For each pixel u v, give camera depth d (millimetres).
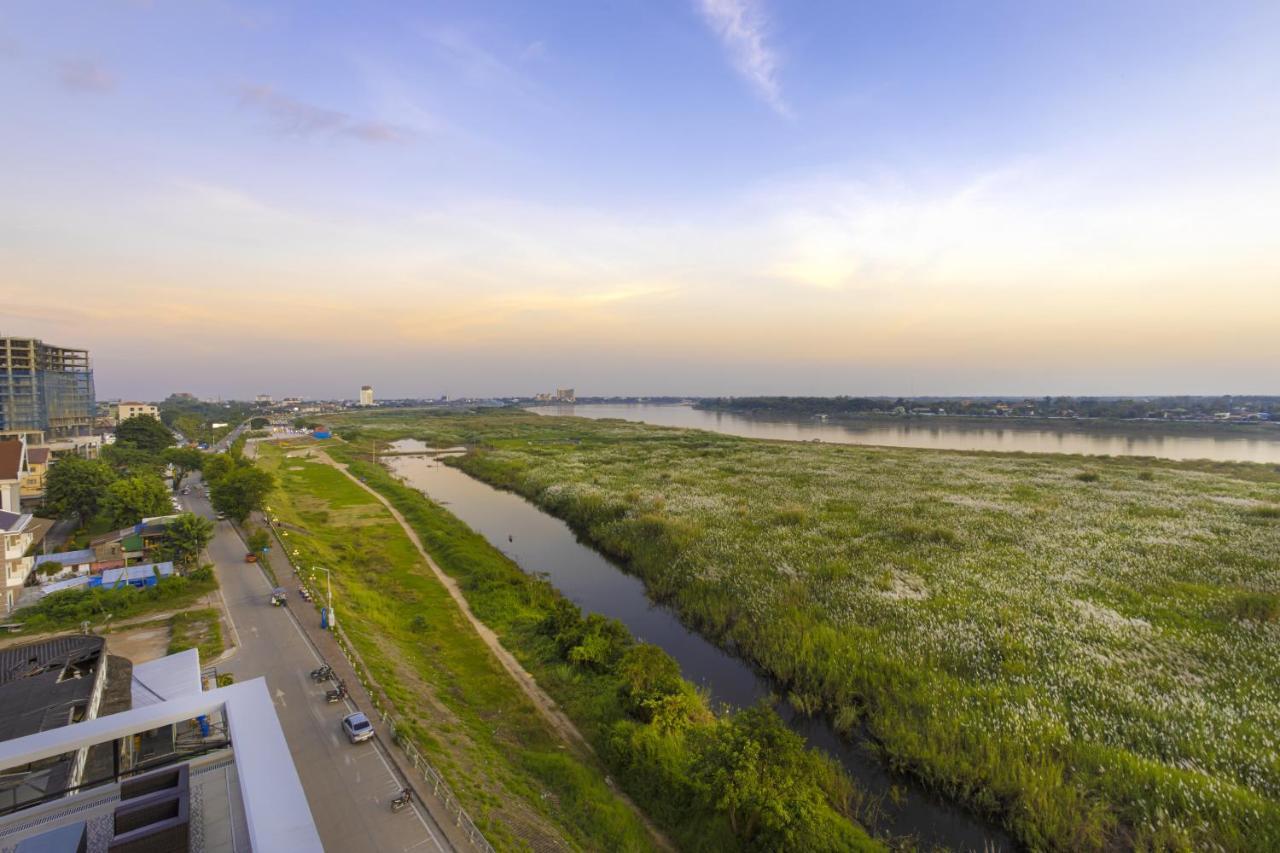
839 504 69500
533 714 28859
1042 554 49719
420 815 19969
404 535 63438
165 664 26422
